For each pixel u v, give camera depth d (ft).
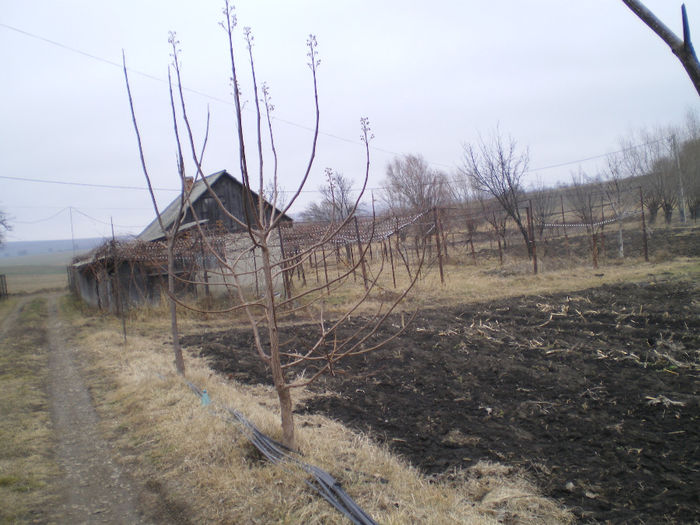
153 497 13.55
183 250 51.85
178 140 14.62
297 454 14.46
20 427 19.54
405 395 21.86
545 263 65.57
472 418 18.65
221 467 14.51
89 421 20.57
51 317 67.62
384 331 36.40
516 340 30.45
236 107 12.05
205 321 48.47
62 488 14.43
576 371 23.38
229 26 11.97
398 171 119.75
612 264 62.54
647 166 94.63
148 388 23.24
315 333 37.93
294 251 56.44
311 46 12.82
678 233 81.15
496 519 11.55
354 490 12.56
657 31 7.17
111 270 57.36
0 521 12.26
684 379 21.09
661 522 11.41
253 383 25.04
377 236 52.90
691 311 33.40
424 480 13.61
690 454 14.66
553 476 13.88
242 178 12.34
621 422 17.29
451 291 52.54
